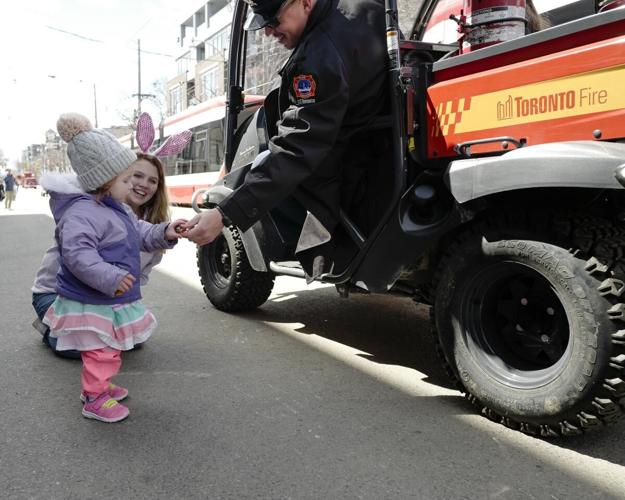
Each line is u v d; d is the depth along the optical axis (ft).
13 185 74.02
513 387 7.63
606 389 6.59
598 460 7.04
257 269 12.46
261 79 13.73
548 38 7.43
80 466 6.97
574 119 7.23
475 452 7.25
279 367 10.48
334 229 9.90
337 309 14.80
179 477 6.72
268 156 8.39
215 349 11.53
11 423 8.18
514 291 7.86
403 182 8.60
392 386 9.57
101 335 8.07
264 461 7.07
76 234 7.87
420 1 12.48
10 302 15.84
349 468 6.88
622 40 6.73
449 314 8.27
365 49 8.26
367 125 8.91
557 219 7.08
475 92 8.27
